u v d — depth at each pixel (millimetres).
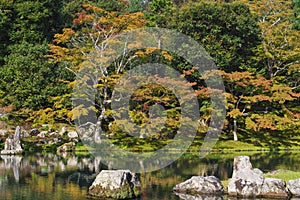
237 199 11062
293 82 29359
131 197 11125
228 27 25453
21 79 26812
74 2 35438
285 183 11695
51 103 26625
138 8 35031
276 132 27469
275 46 28828
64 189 12117
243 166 12547
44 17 31031
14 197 11086
